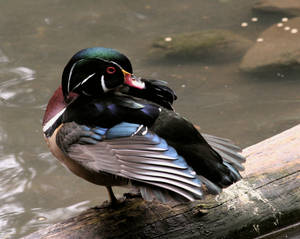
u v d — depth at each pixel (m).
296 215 6.18
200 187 4.61
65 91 5.76
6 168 10.11
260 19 15.88
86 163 5.09
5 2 17.41
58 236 5.65
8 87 12.62
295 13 15.95
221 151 5.71
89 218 5.84
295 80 12.59
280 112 11.30
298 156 6.50
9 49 14.50
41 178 9.86
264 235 6.14
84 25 15.83
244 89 12.30
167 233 5.69
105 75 5.53
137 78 5.60
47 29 15.61
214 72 13.12
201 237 5.75
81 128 5.29
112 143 5.05
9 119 11.50
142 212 5.85
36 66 13.59
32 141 10.88
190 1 17.45
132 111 5.21
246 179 6.23
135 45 14.58
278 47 13.54
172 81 12.73
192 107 11.63
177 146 5.06
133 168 4.81
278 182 6.22
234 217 5.89
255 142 10.30
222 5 17.08
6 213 9.01
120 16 16.44
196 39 14.34
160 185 4.65
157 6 17.14
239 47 14.12
